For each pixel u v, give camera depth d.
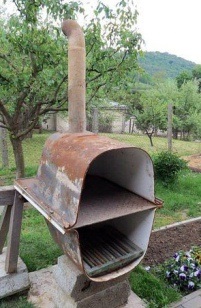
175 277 3.12
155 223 4.73
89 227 2.53
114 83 4.64
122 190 2.39
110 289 2.52
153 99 12.95
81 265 1.92
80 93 2.31
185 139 15.63
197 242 4.05
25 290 2.86
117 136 14.83
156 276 3.23
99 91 5.35
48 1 3.81
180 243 4.00
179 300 2.81
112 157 2.41
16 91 4.53
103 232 2.53
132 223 2.39
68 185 1.90
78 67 2.27
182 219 4.96
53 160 2.15
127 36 4.32
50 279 3.06
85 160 1.85
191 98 15.07
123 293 2.62
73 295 2.34
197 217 4.96
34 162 9.04
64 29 2.38
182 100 14.98
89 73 4.59
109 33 4.40
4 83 4.39
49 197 2.09
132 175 2.31
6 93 4.64
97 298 2.46
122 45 4.40
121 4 4.22
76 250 1.92
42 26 4.20
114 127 16.75
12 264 2.74
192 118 14.28
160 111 12.43
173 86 16.12
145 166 2.17
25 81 4.16
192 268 3.16
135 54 4.46
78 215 1.94
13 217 2.65
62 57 4.09
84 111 2.36
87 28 4.19
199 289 3.00
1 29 4.18
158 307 2.72
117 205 2.13
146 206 2.14
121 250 2.26
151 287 2.96
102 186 2.46
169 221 4.84
